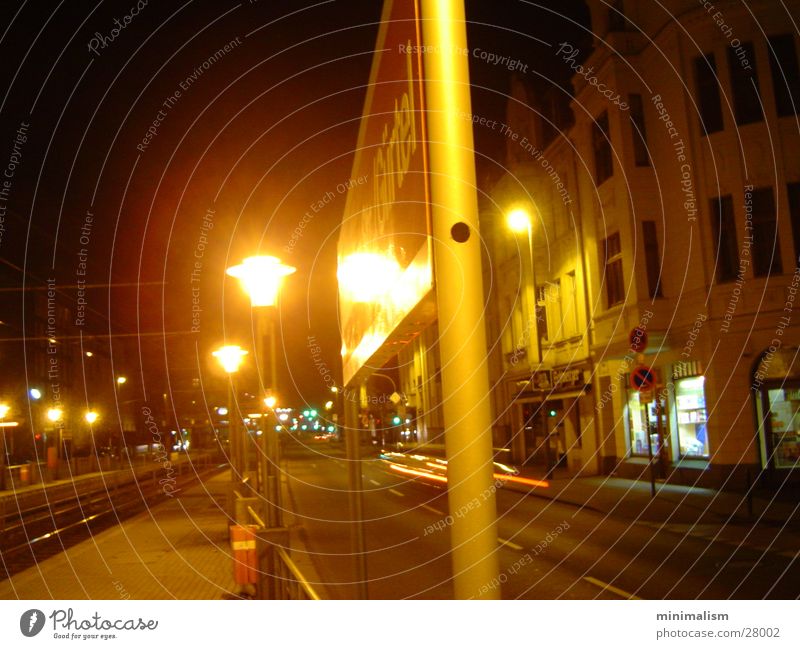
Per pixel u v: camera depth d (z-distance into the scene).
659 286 22.78
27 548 16.55
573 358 29.20
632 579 10.16
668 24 21.94
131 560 13.33
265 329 9.71
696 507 17.36
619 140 23.45
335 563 12.58
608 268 25.05
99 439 53.06
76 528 20.44
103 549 14.89
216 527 18.14
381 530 16.83
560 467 31.95
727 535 13.73
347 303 5.14
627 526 15.45
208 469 47.69
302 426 105.62
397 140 2.77
